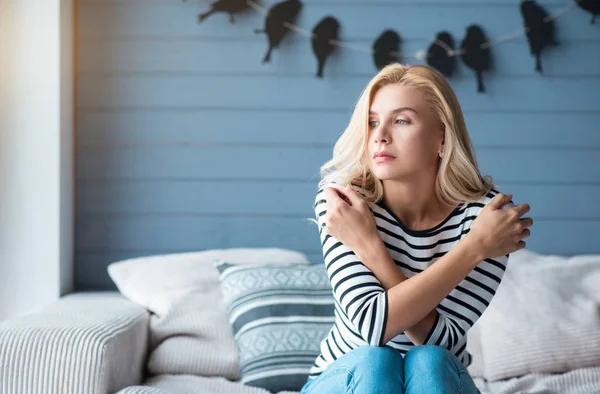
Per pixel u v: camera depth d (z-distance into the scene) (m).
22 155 2.74
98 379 1.85
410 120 1.60
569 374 2.18
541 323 2.27
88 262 2.93
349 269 1.55
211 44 2.93
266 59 2.93
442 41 2.92
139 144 2.93
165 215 2.94
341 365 1.44
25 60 2.73
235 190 2.95
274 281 2.35
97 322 2.03
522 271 2.46
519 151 2.94
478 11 2.93
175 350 2.24
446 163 1.64
